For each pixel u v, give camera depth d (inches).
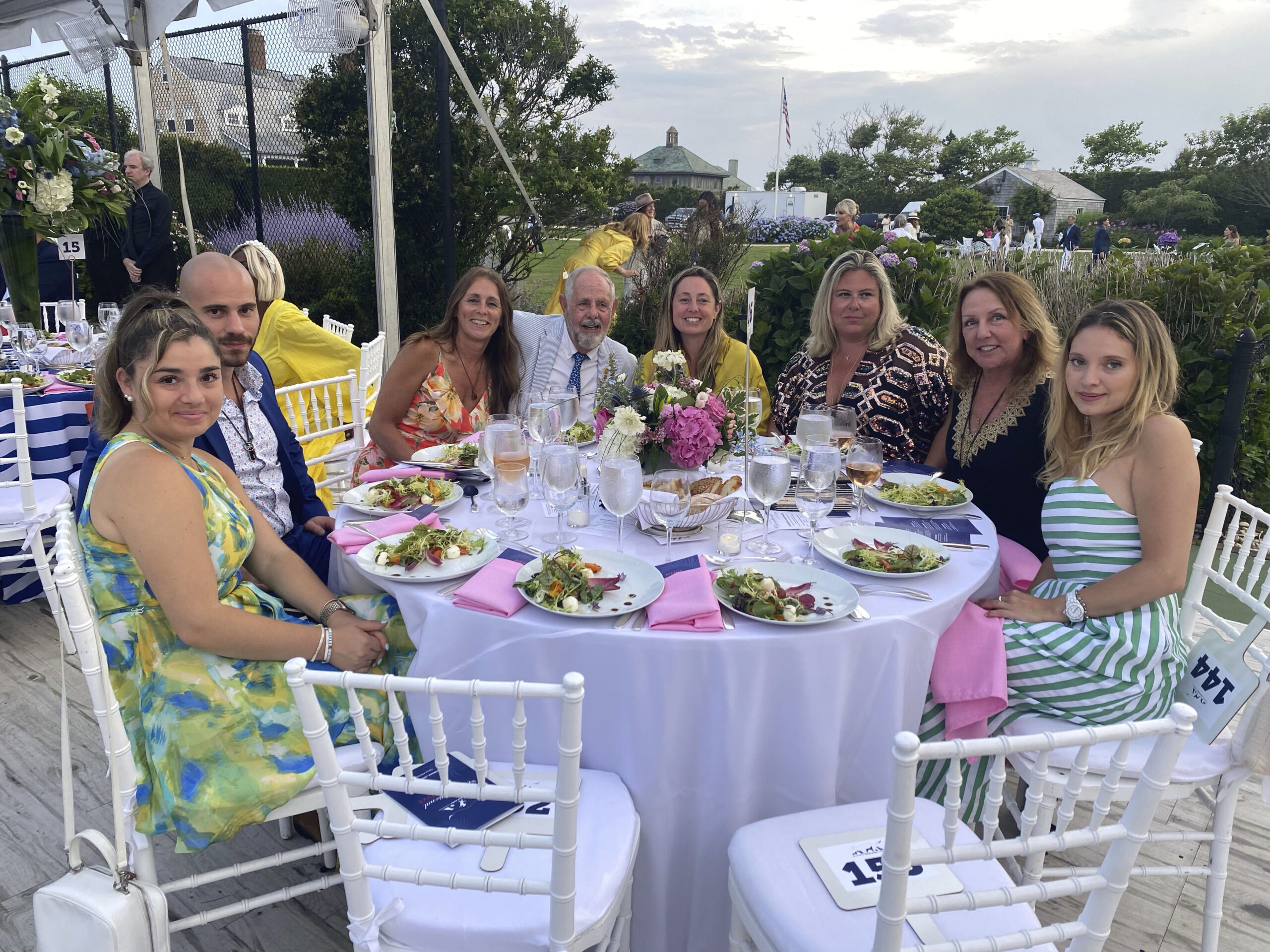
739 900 51.3
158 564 57.3
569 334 124.3
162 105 283.1
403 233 248.5
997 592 76.2
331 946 68.7
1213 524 77.8
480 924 46.4
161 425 60.1
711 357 125.5
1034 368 94.8
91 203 158.7
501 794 42.5
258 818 58.2
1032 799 41.8
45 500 111.5
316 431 141.3
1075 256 231.1
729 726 55.5
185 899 73.7
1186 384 159.6
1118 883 39.3
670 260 251.6
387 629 69.9
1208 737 64.2
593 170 312.7
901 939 36.9
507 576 61.5
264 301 155.2
